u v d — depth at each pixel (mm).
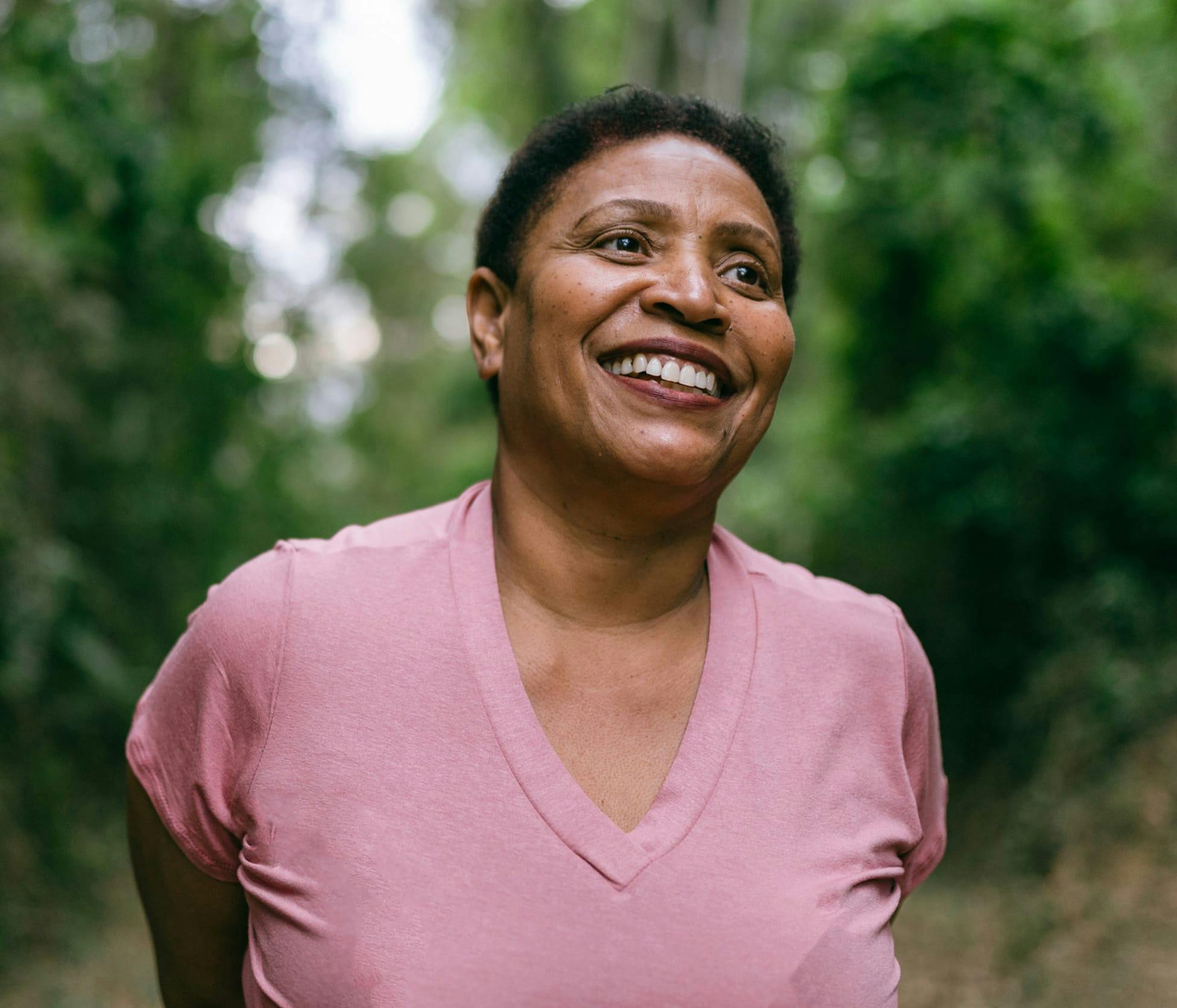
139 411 5852
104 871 5066
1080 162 5621
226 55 6852
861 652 1402
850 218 6312
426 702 1232
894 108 5805
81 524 5676
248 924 1379
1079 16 5598
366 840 1167
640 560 1352
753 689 1314
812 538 7434
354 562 1341
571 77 12250
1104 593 5387
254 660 1274
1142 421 5449
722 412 1322
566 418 1299
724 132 1458
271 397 7543
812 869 1216
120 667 5391
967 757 6395
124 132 5316
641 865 1162
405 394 13586
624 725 1298
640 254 1322
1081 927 4164
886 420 6832
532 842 1165
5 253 4262
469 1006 1104
